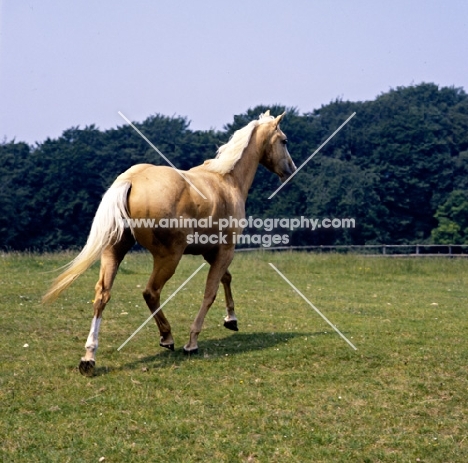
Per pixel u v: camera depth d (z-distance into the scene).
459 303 13.77
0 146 50.09
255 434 6.00
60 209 41.09
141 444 5.71
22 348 8.36
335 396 6.93
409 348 8.83
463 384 7.38
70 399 6.62
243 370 7.70
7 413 6.24
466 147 48.91
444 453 5.75
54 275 15.08
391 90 59.47
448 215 42.22
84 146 43.16
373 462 5.60
